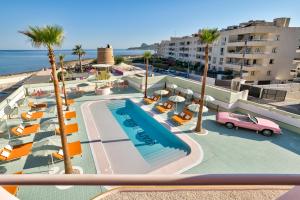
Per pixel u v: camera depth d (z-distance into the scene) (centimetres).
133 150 1454
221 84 3816
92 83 3106
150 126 2011
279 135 1686
